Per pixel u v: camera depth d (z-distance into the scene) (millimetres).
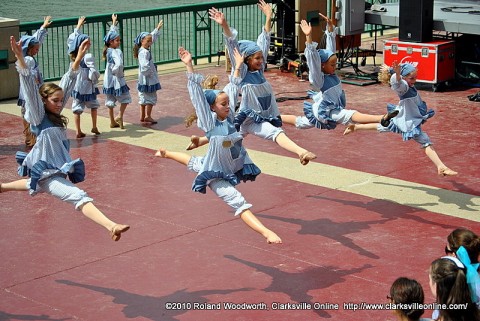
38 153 8430
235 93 9891
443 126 15094
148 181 12336
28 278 9148
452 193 11695
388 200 11414
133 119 16016
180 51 8805
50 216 11008
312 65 10586
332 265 9383
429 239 10078
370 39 22969
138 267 9391
